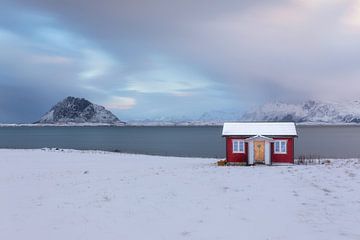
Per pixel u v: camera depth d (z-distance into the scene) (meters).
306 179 21.39
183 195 18.14
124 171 34.19
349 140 140.50
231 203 15.89
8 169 38.97
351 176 21.34
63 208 16.69
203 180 22.89
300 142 128.38
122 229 12.69
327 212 13.75
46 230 13.04
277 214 13.74
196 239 11.17
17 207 17.45
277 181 21.31
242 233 11.57
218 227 12.35
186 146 115.12
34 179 29.17
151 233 12.04
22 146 123.38
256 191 18.36
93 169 37.84
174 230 12.25
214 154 83.75
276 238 10.94
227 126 43.19
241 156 41.06
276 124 42.50
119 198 18.25
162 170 32.31
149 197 18.05
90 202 17.70
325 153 81.94
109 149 102.94
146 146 117.38
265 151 39.75
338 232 11.27
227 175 24.97
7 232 12.96
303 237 10.91
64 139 176.25
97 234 12.23
